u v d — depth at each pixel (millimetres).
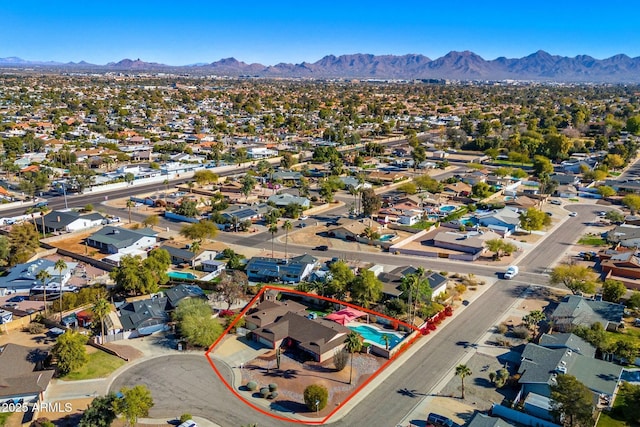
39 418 62250
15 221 141750
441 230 143375
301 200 162000
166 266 108250
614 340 81875
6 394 64438
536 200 171625
